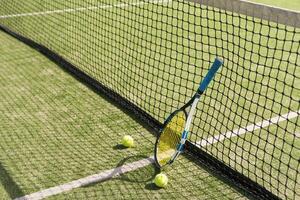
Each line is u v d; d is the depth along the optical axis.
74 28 5.23
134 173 2.76
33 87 3.82
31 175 2.74
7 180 2.69
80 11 5.83
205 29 5.40
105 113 3.42
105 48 4.64
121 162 2.86
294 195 2.57
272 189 2.65
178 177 2.74
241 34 5.27
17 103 3.55
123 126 3.25
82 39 4.88
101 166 2.82
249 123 3.31
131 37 4.92
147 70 4.18
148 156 2.92
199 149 2.92
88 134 3.15
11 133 3.15
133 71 4.15
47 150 2.97
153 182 2.69
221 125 3.27
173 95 3.74
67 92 3.74
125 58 4.41
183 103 3.62
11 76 4.02
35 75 4.04
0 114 3.38
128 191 2.62
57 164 2.84
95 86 3.81
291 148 2.98
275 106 3.58
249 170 2.80
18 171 2.77
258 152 2.97
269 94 3.79
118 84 3.88
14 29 5.21
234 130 3.22
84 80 3.94
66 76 4.02
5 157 2.90
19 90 3.76
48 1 6.29
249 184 2.66
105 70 4.14
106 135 3.14
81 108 3.48
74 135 3.14
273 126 3.28
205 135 3.15
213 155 2.91
